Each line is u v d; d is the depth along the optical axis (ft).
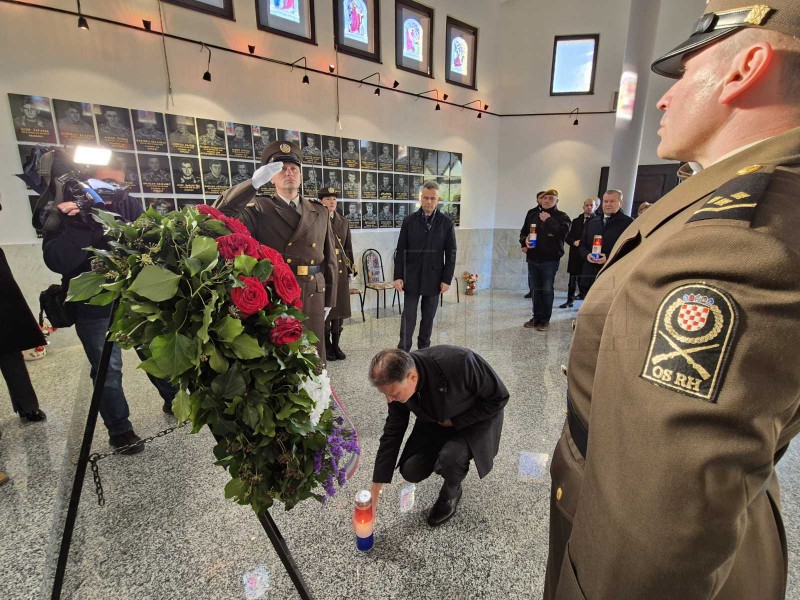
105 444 5.65
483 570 3.87
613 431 1.12
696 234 1.05
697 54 1.43
